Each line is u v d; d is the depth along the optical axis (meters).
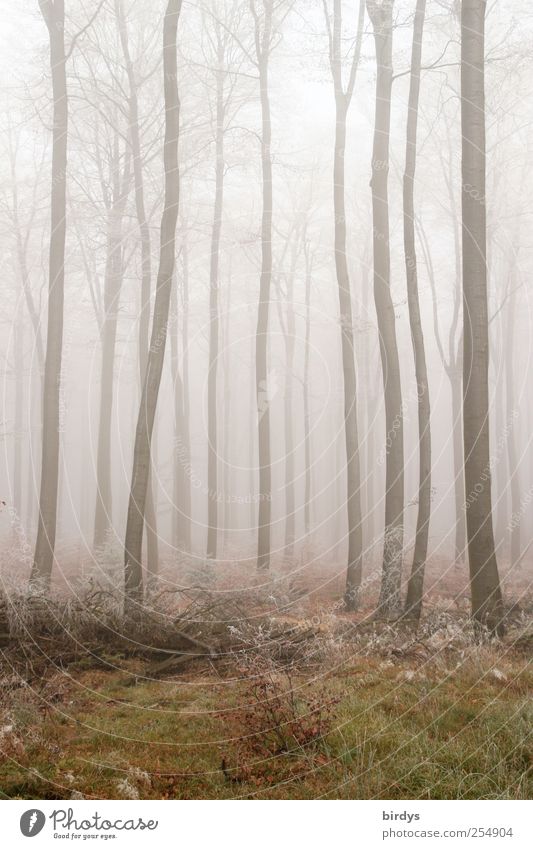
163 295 10.55
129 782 4.57
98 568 12.45
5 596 8.48
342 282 13.01
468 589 12.41
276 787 4.52
